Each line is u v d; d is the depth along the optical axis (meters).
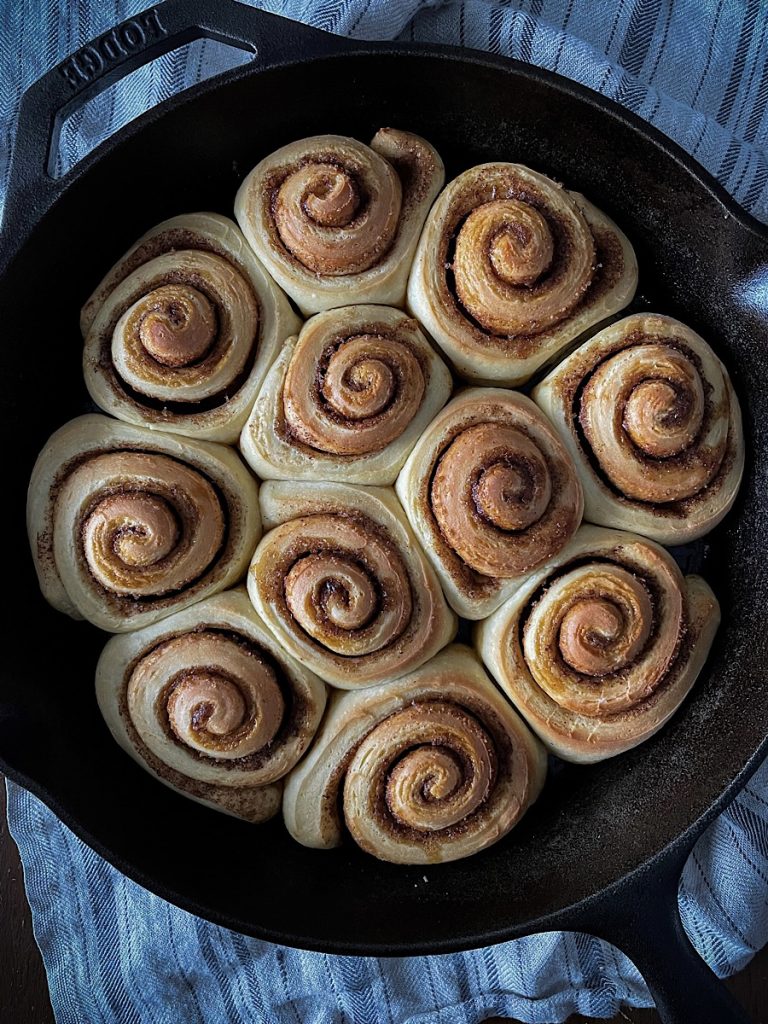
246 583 0.31
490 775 0.31
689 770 0.32
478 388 0.31
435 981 0.38
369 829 0.31
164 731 0.31
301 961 0.38
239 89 0.30
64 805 0.29
